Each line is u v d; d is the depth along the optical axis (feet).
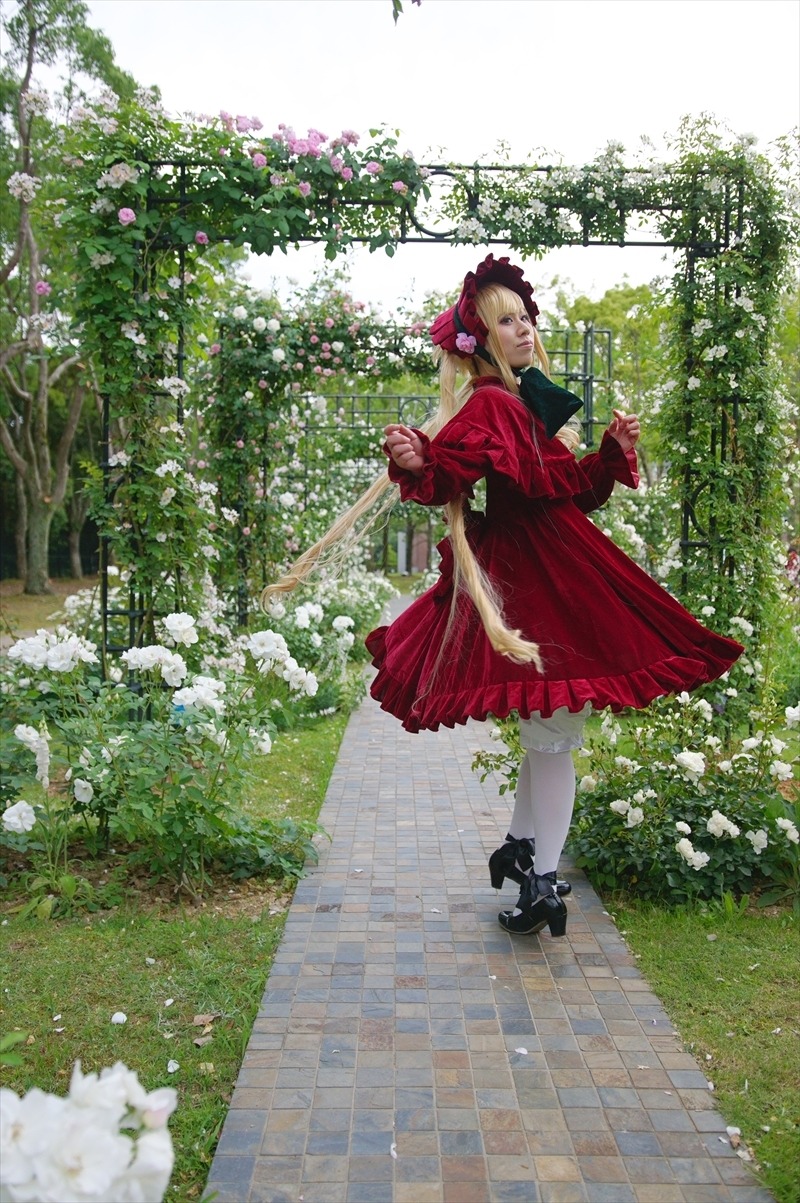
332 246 16.37
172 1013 8.98
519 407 9.19
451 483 8.10
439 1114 7.43
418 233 16.94
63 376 78.69
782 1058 8.23
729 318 16.93
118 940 10.54
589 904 11.69
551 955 10.28
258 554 27.68
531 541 9.21
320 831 13.53
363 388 33.45
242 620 27.22
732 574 17.33
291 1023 8.79
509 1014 8.99
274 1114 7.40
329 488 41.52
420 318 27.94
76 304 16.65
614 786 12.75
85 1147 3.85
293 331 27.14
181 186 16.08
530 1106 7.54
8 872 12.36
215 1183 6.62
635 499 35.99
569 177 16.58
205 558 18.31
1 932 10.75
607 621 8.91
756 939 10.65
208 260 17.94
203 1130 7.22
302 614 16.47
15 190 16.35
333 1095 7.66
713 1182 6.69
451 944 10.53
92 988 9.46
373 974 9.79
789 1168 6.75
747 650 16.94
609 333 39.19
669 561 18.75
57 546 102.99
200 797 11.60
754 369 17.13
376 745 21.40
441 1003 9.20
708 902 11.60
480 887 12.31
